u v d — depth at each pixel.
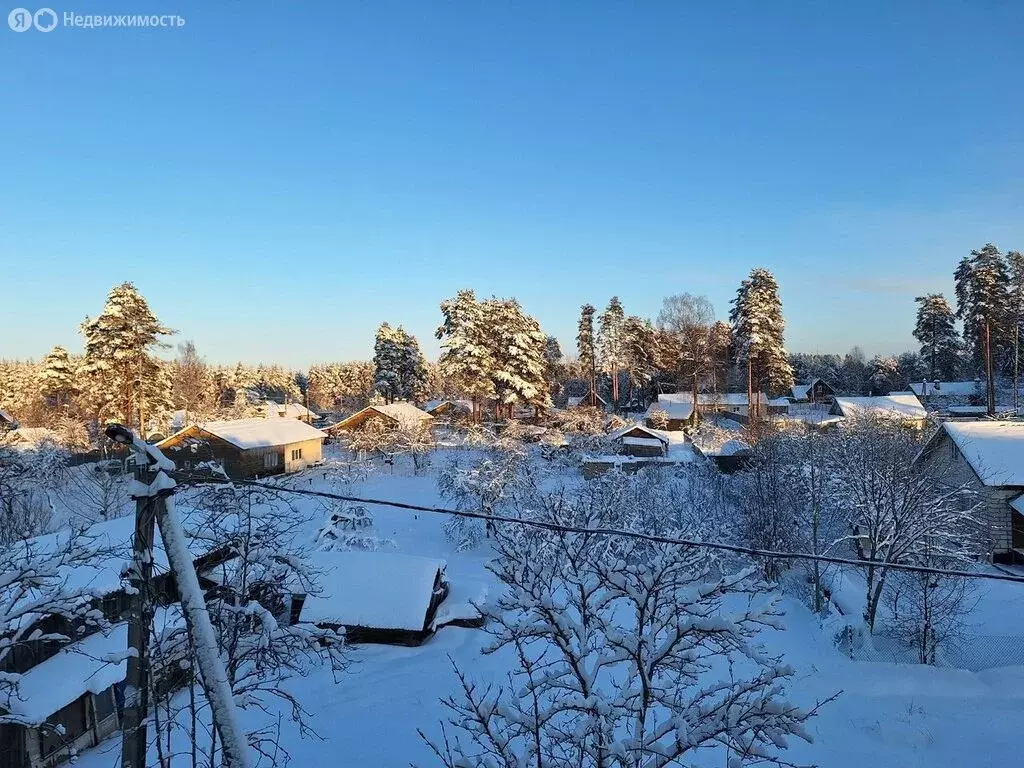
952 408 64.94
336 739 14.12
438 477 41.78
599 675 15.45
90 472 36.50
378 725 14.63
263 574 12.40
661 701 7.71
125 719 5.88
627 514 25.98
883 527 20.36
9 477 22.67
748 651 7.42
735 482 35.47
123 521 18.95
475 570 28.47
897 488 20.56
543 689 8.25
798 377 105.12
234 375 104.81
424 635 20.80
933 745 12.88
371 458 51.53
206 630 5.62
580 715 8.68
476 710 7.22
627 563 8.45
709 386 71.19
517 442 46.00
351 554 23.08
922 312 79.75
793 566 27.27
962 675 16.45
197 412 70.06
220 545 12.53
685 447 50.16
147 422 49.31
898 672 16.77
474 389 59.47
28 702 13.27
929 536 20.33
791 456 30.86
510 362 60.09
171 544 5.72
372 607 20.61
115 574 15.40
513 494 32.47
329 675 17.97
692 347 68.12
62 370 61.53
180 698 15.64
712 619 7.15
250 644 10.70
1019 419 55.06
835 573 25.28
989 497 26.25
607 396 95.00
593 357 80.38
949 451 29.56
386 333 75.25
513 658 17.98
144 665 6.02
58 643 14.84
